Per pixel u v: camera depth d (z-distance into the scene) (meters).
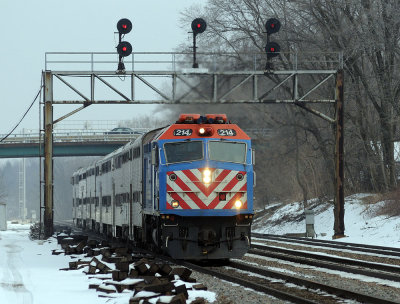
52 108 107.81
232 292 44.66
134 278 47.09
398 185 128.25
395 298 41.75
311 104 149.25
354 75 136.12
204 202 64.19
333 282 49.44
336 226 108.81
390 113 131.88
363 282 49.53
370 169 135.62
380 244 92.81
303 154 161.50
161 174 64.81
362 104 136.75
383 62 132.38
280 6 144.25
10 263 69.31
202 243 64.44
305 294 43.44
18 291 45.53
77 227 178.25
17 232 180.25
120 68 104.00
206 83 127.94
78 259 71.25
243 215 65.19
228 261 68.69
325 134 154.00
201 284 44.41
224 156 65.56
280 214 158.75
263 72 105.88
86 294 43.75
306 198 151.88
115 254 71.94
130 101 104.56
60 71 105.94
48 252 86.50
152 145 68.50
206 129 65.50
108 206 112.50
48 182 111.00
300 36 142.38
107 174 114.12
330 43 138.38
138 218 79.69
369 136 136.25
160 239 67.00
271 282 49.91
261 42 150.88
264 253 76.50
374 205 118.81
